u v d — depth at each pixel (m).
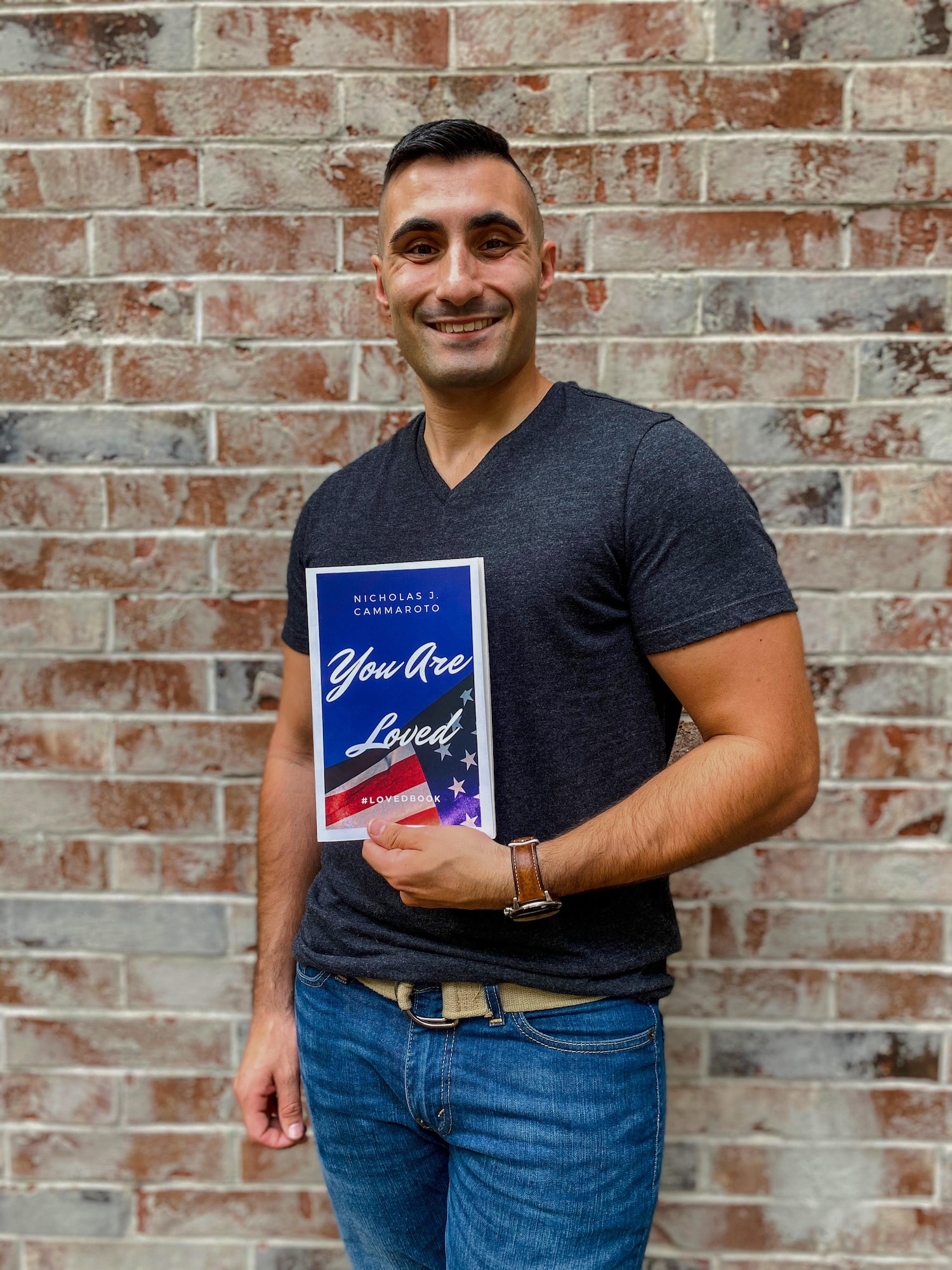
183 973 1.50
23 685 1.48
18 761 1.49
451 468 1.06
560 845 0.93
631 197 1.37
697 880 1.46
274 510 1.44
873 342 1.38
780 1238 1.48
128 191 1.41
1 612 1.47
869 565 1.40
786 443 1.40
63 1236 1.52
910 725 1.42
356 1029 1.06
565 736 0.97
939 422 1.38
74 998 1.51
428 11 1.36
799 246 1.37
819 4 1.34
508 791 0.98
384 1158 1.10
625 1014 1.00
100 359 1.43
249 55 1.38
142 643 1.47
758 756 0.91
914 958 1.44
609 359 1.40
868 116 1.35
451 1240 1.03
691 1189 1.48
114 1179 1.52
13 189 1.41
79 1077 1.51
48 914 1.50
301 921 1.22
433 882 0.94
